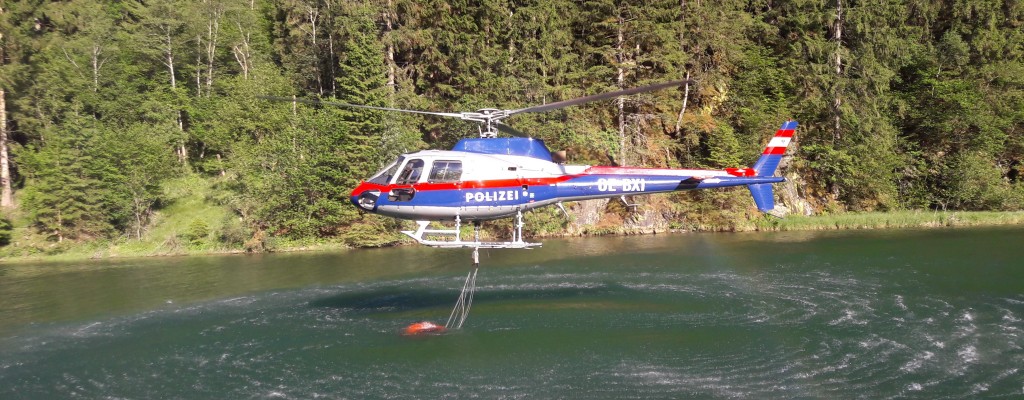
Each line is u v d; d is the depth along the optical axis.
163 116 35.03
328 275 21.31
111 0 42.16
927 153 39.84
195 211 31.52
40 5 34.41
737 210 33.59
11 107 33.53
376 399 9.82
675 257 23.47
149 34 38.31
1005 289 16.48
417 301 16.73
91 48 34.38
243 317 15.31
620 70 34.78
